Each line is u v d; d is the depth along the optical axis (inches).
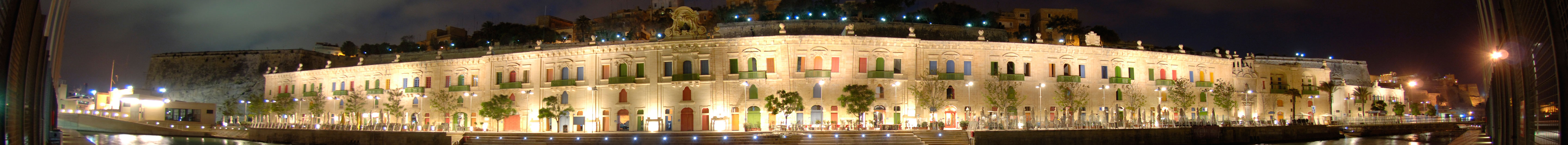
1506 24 1306.6
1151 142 2699.3
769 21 4468.5
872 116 3056.1
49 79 1624.0
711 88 3085.6
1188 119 3255.4
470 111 3521.2
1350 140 3181.6
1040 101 3233.3
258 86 4881.9
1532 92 1194.6
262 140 3393.2
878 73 3075.8
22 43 1235.9
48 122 1642.5
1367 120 3634.4
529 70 3425.2
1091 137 2613.2
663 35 5324.8
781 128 2714.1
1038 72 3255.4
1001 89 3107.8
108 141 3430.1
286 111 4030.5
